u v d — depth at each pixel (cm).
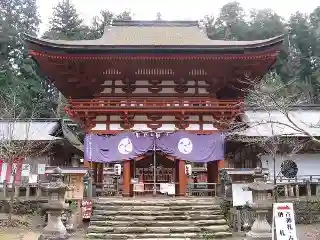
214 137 2716
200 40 3017
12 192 2355
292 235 1395
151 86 2870
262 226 1595
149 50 2538
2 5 7456
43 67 2725
